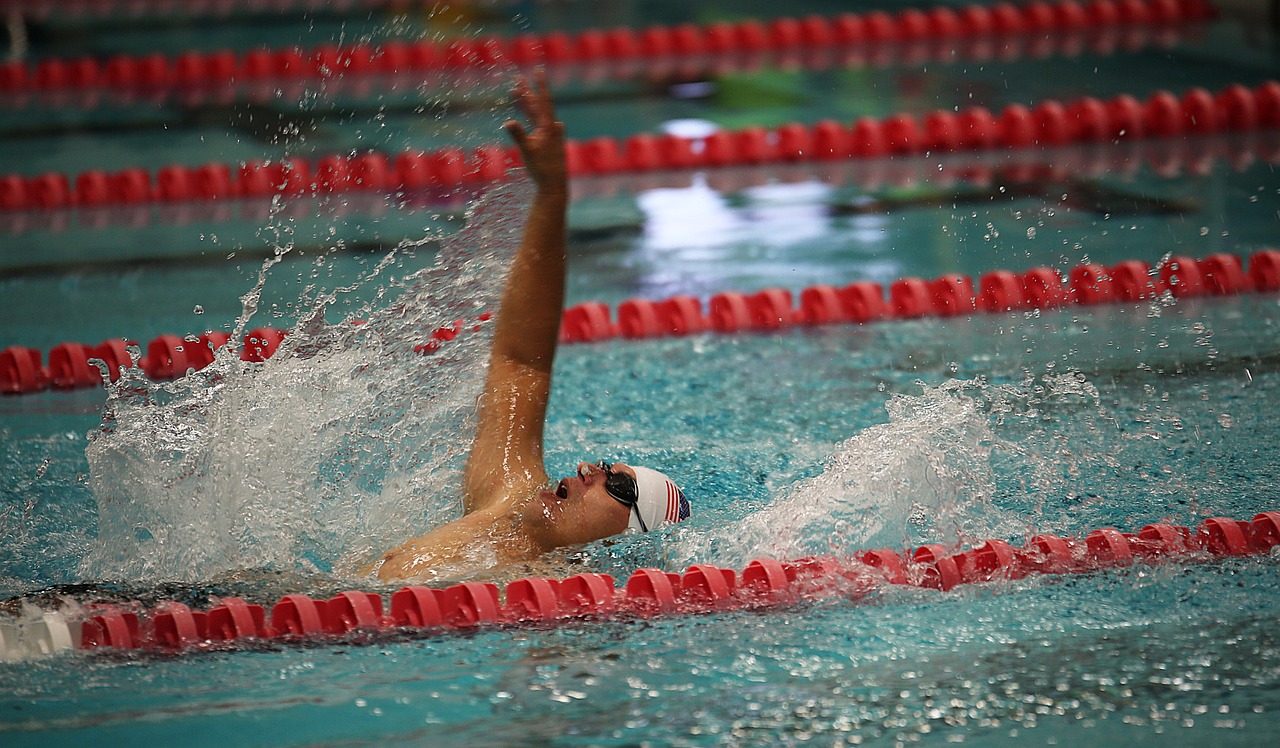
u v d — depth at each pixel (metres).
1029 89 34.38
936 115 31.00
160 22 48.03
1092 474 13.84
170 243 25.20
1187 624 10.26
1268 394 16.31
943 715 8.84
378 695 9.26
